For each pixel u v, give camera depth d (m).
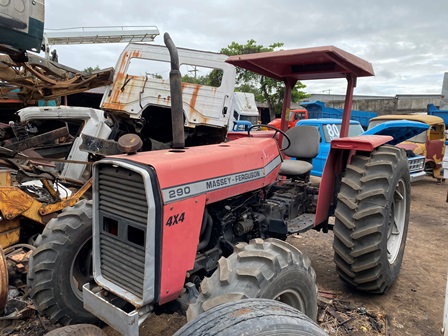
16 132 4.20
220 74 4.97
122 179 1.88
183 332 1.44
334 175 3.34
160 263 1.77
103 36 14.29
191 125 4.86
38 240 2.54
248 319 1.40
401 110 25.50
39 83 4.38
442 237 4.83
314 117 17.73
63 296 2.43
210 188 2.07
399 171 2.94
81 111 4.60
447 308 2.44
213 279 1.81
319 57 3.02
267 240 2.09
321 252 4.11
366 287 2.92
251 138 2.91
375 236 2.70
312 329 1.48
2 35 3.11
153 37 14.88
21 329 2.60
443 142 8.51
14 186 3.48
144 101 4.86
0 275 2.54
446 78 14.00
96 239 2.03
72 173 4.38
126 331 1.71
